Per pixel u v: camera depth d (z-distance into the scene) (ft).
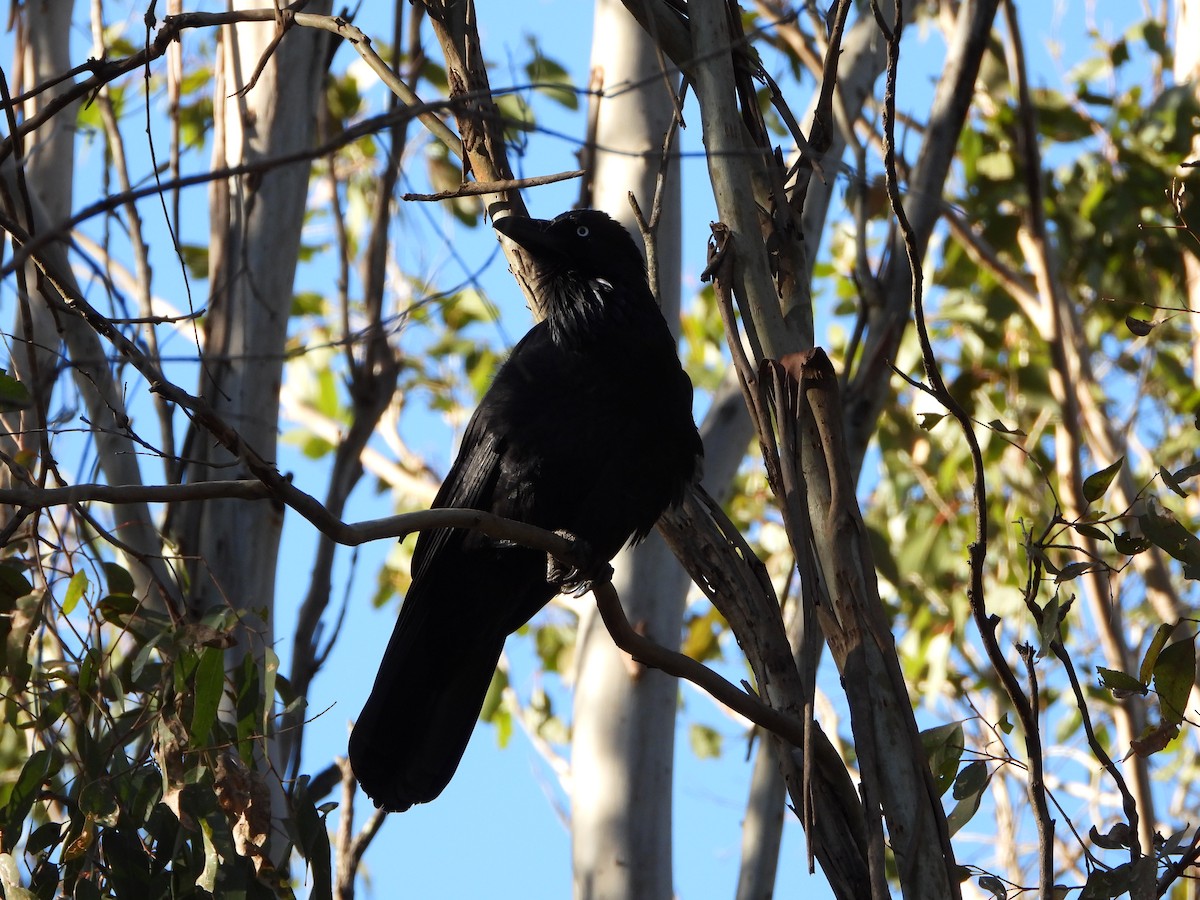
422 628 33.19
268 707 25.73
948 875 21.02
